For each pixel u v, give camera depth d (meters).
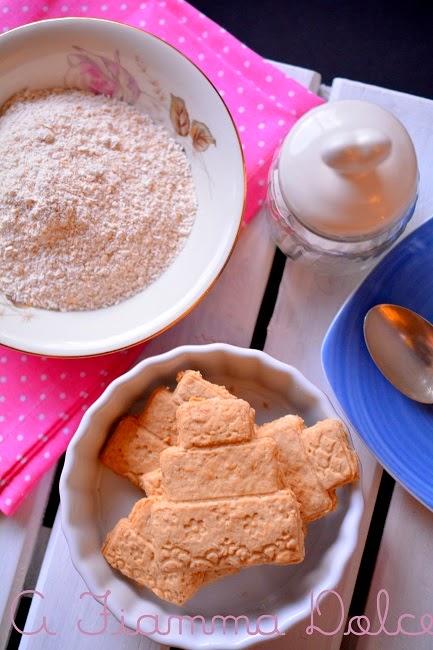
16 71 0.40
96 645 0.38
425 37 0.61
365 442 0.39
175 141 0.41
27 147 0.39
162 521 0.33
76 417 0.40
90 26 0.38
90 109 0.41
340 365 0.39
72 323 0.39
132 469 0.37
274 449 0.34
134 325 0.39
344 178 0.33
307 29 0.61
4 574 0.39
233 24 0.61
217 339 0.41
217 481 0.33
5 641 0.39
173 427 0.37
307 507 0.34
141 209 0.40
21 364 0.41
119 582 0.35
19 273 0.39
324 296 0.41
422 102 0.42
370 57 0.61
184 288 0.39
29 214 0.38
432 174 0.42
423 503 0.38
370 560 0.44
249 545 0.33
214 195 0.40
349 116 0.33
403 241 0.39
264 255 0.42
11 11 0.41
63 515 0.34
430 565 0.39
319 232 0.35
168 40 0.42
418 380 0.40
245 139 0.41
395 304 0.40
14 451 0.40
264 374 0.38
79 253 0.39
